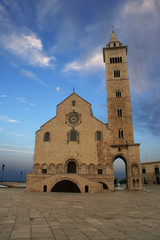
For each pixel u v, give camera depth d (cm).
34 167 5906
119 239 980
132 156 5769
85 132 6106
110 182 5244
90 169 5759
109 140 5956
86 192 4588
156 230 1157
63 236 1023
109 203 2553
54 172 5806
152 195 3981
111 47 7369
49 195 3656
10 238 972
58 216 1571
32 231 1111
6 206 2077
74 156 5897
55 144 6059
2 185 7319
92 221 1398
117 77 7006
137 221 1409
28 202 2473
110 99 6725
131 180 5600
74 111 6372
